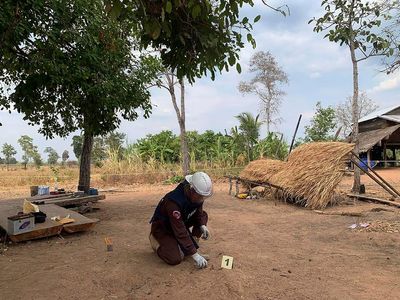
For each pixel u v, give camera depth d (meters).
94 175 21.23
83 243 6.05
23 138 38.09
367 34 11.20
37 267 4.77
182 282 4.17
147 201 11.47
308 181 10.05
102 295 3.87
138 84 8.68
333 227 7.36
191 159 22.08
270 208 10.02
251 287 4.03
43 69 7.04
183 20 4.09
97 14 7.36
